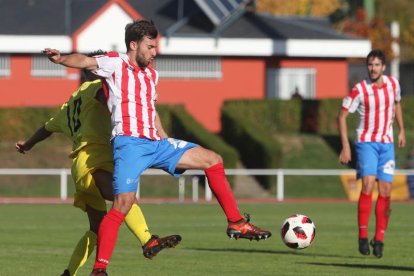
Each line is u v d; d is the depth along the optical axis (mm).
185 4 124062
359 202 39969
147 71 26672
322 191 98938
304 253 42188
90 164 27328
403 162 105625
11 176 99000
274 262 38250
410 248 44500
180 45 120375
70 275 28562
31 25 118375
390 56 144125
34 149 104688
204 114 122562
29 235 51438
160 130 27500
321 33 125875
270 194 98500
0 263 37312
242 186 99250
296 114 116250
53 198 93500
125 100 26219
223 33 122500
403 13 198000
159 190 97125
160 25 122812
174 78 121750
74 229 55844
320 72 126312
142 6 126438
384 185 40062
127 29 26531
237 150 105625
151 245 26438
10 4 121375
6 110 109250
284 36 123875
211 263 37781
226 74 123188
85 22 116625
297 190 99125
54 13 120250
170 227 57875
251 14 127312
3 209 76375
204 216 68188
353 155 105938
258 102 116000
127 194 26109
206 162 26531
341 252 42688
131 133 26156
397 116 41469
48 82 118438
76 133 27844
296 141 111062
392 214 70812
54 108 110312
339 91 126938
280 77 125250
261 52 122750
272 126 116062
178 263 37719
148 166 26328
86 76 28656
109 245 26203
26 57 118000
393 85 40031
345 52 125812
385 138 39906
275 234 52406
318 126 116000
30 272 34344
